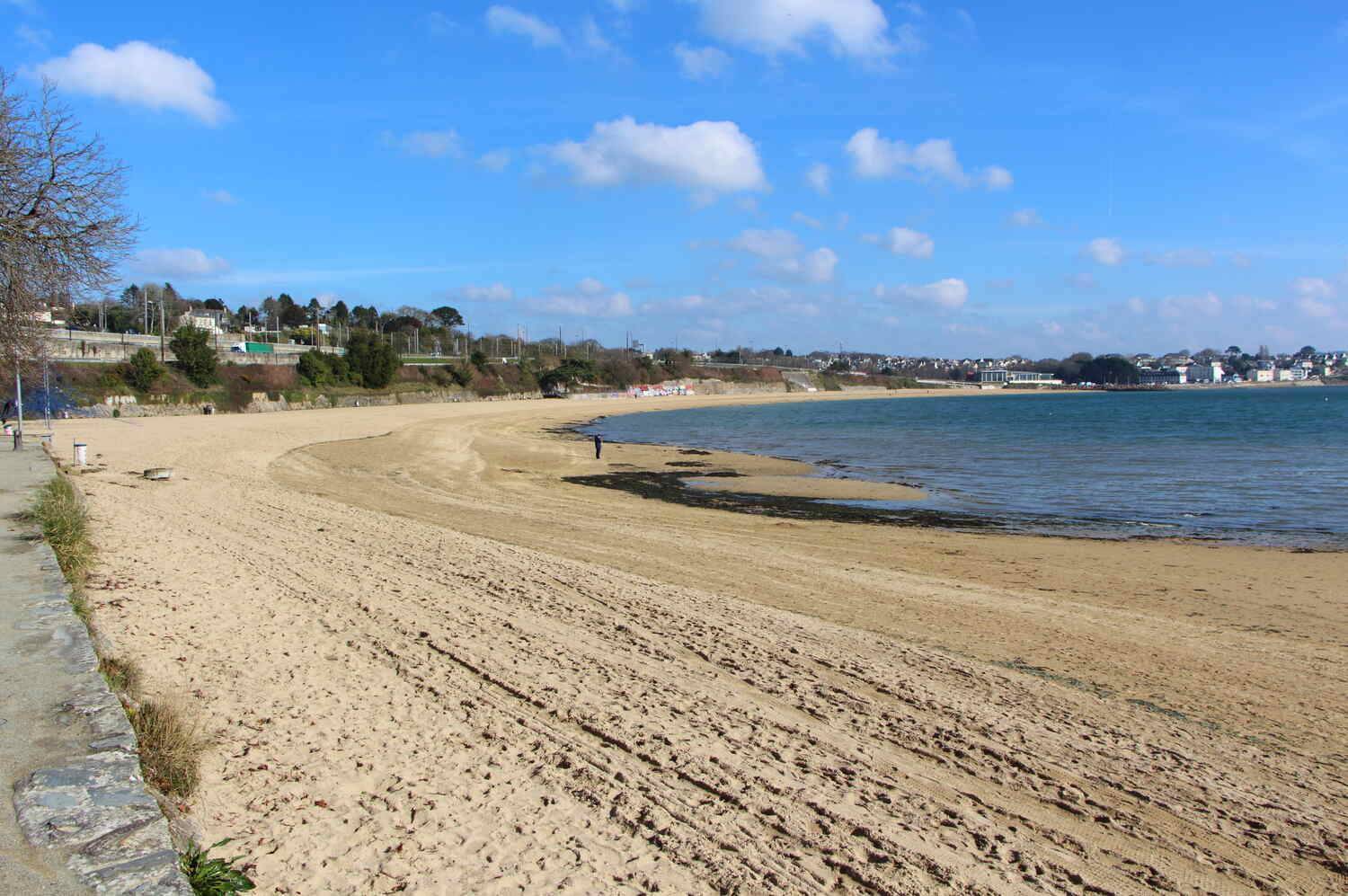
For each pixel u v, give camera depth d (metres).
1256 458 41.97
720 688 8.30
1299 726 8.09
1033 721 7.91
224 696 7.23
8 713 5.09
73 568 10.37
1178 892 5.18
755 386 180.50
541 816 5.59
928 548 18.47
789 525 21.81
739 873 5.05
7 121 12.49
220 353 82.44
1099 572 16.08
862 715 7.78
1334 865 5.54
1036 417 90.88
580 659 9.01
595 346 195.38
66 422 49.38
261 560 13.19
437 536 16.84
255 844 4.91
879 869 5.18
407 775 6.06
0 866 3.47
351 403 87.19
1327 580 15.56
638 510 24.12
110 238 13.73
